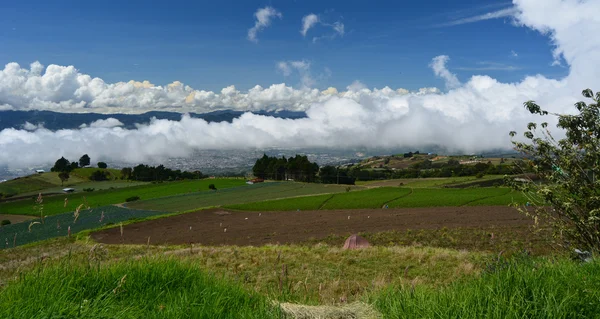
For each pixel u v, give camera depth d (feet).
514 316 13.11
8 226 180.34
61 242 130.82
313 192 313.12
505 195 213.66
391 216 161.38
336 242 110.42
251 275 50.11
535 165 31.24
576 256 26.40
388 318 15.34
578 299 14.38
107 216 222.89
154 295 18.24
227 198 297.74
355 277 50.83
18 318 13.62
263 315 16.16
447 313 13.88
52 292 16.11
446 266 54.08
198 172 578.25
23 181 488.85
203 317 15.51
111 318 14.60
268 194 311.47
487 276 18.43
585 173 28.43
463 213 153.69
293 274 52.60
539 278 16.22
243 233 146.41
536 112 30.30
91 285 18.02
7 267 59.57
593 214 26.11
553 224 30.22
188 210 226.38
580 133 29.14
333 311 17.43
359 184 413.80
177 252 82.64
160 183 437.99
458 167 453.99
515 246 77.51
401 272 53.26
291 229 147.84
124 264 21.09
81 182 514.27
